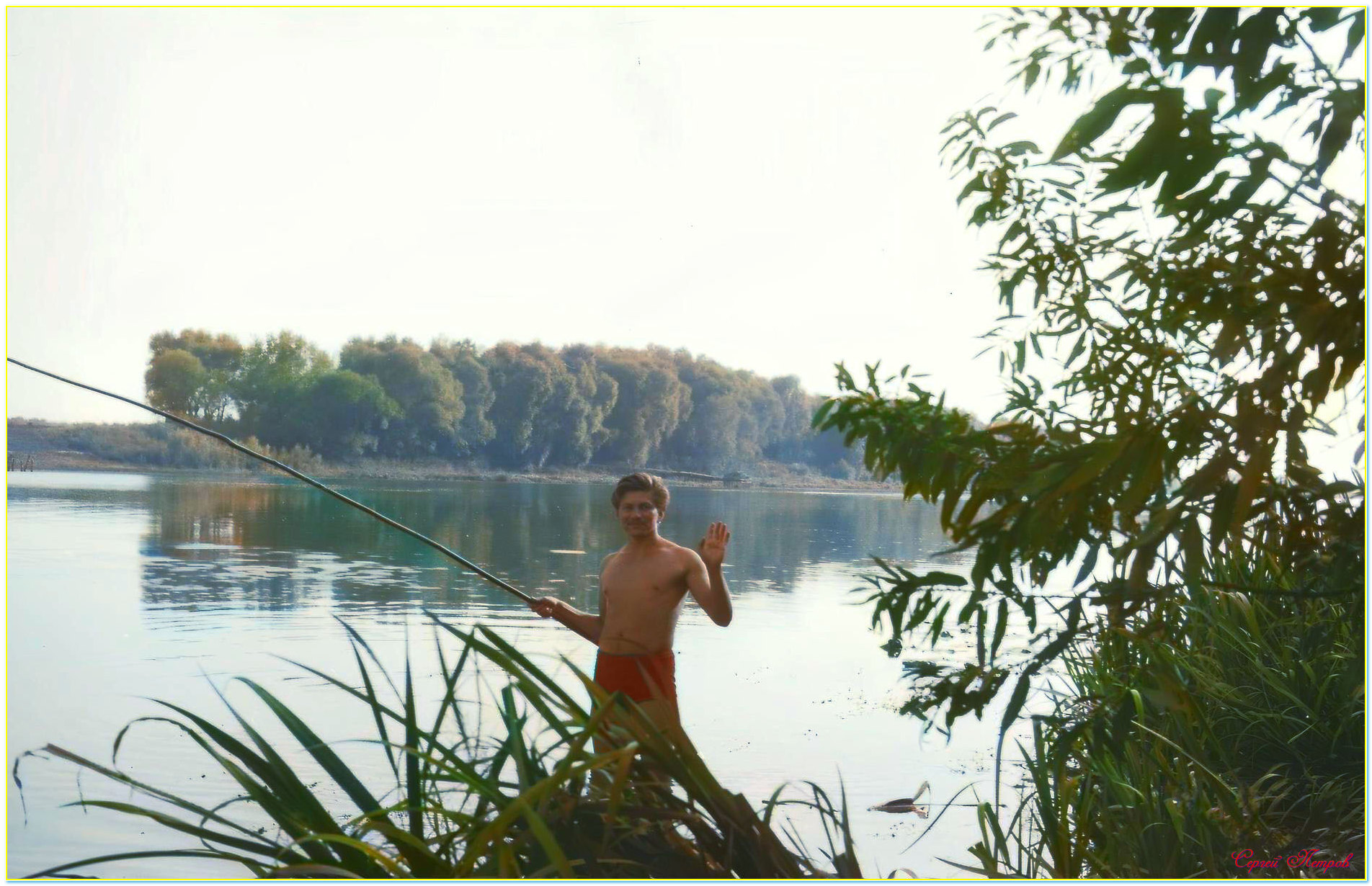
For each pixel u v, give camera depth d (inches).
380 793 161.2
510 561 558.3
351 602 385.7
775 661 296.0
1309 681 131.1
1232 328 67.5
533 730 86.0
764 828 71.1
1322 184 63.8
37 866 133.1
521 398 2903.5
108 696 234.2
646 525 153.4
